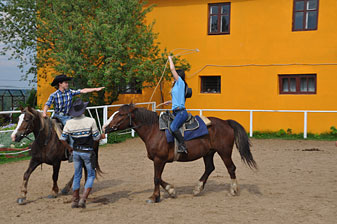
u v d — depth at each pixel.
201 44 16.19
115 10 14.57
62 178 8.35
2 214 5.69
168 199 6.48
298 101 14.83
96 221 5.27
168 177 8.33
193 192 6.72
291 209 5.73
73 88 15.05
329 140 13.62
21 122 6.02
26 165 9.89
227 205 6.02
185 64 16.02
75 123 5.84
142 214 5.57
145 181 8.02
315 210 5.67
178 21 16.48
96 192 7.11
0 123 16.58
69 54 13.64
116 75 14.11
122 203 6.25
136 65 14.35
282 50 15.05
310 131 14.71
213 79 16.34
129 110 6.26
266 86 15.29
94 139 5.95
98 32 13.91
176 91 6.33
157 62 14.68
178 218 5.34
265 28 15.26
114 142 13.78
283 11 15.00
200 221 5.19
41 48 15.74
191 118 6.45
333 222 5.11
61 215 5.59
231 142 6.62
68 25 14.84
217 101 15.98
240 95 15.66
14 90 23.31
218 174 8.65
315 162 9.84
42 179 8.26
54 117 6.63
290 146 12.49
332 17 14.36
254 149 11.95
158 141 6.24
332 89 14.39
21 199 6.22
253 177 8.27
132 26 15.20
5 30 16.06
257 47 15.38
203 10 16.09
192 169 9.21
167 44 16.69
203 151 6.46
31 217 5.52
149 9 15.72
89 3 15.15
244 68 15.59
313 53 14.64
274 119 15.19
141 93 17.08
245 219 5.26
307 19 14.82
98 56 14.52
